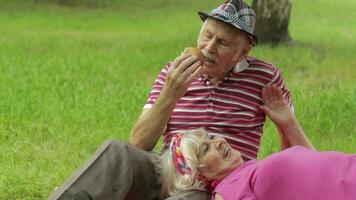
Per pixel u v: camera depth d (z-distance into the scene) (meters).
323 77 12.68
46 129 8.64
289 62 13.98
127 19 21.72
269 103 5.22
